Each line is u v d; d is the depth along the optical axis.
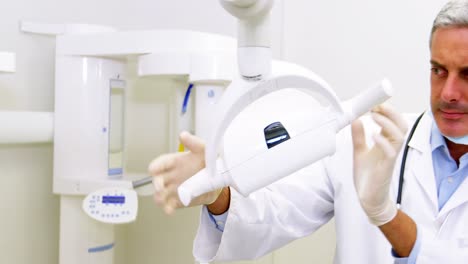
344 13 1.56
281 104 0.65
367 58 1.54
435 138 1.09
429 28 1.46
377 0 1.52
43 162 1.53
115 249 1.77
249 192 0.62
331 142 0.64
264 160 0.62
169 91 1.72
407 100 1.50
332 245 1.58
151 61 1.20
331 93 0.63
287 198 1.12
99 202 1.25
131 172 1.56
